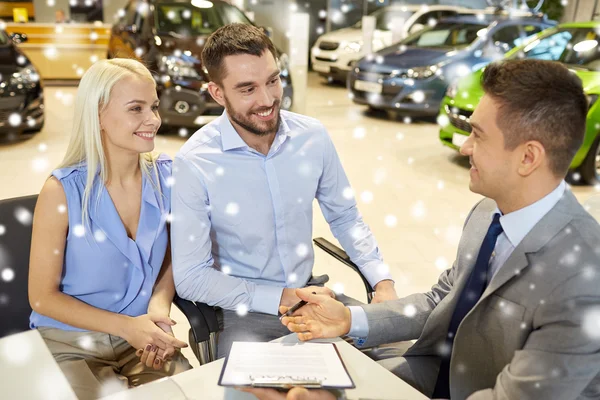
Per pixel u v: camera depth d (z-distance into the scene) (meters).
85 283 1.51
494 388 1.07
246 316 1.69
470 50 6.14
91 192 1.49
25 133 5.18
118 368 1.51
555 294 1.03
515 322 1.09
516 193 1.12
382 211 3.78
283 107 5.65
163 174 1.68
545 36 4.97
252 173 1.67
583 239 1.05
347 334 1.40
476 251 1.33
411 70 6.02
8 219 1.45
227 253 1.74
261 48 1.53
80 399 1.30
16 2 9.98
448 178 4.50
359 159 4.97
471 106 4.36
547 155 1.05
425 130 6.18
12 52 5.00
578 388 0.99
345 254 1.82
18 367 1.09
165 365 1.50
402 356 1.51
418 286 2.82
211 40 1.56
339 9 11.16
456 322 1.29
